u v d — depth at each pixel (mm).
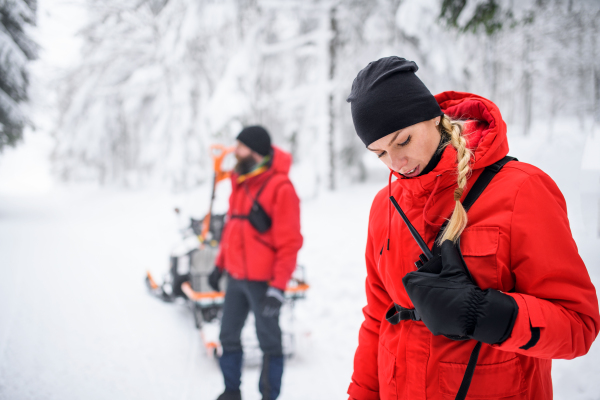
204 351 3744
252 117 12250
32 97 15578
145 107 20016
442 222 1122
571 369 2508
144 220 12938
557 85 22234
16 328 4238
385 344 1270
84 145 21344
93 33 17531
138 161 22141
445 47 9758
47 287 5762
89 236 10508
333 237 7621
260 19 12250
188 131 15367
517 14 5086
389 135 1104
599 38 11680
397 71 1107
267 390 2592
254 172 2713
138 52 18703
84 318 4570
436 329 973
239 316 2668
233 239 2707
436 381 1102
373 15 11359
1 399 2877
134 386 3086
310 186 13617
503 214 1019
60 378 3197
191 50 14359
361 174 15539
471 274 1032
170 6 12727
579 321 963
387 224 1324
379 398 1395
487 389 1048
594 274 3039
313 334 3969
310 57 14219
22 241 9656
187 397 2934
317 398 2885
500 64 21672
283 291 2600
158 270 5445
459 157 1070
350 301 4695
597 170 2807
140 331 4211
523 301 930
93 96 20734
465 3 5297
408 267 1193
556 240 986
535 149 13250
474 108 1208
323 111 12469
